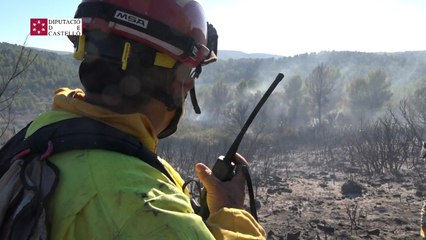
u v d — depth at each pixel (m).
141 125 1.04
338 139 20.23
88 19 1.06
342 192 8.98
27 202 0.88
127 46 1.05
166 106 1.13
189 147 17.83
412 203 7.89
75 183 0.91
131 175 0.92
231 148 1.26
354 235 6.10
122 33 1.05
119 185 0.90
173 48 1.09
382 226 6.49
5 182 0.93
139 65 1.07
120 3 1.06
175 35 1.08
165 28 1.07
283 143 22.09
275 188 9.40
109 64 1.06
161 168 1.04
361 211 7.37
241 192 1.24
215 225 1.10
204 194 1.27
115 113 1.06
